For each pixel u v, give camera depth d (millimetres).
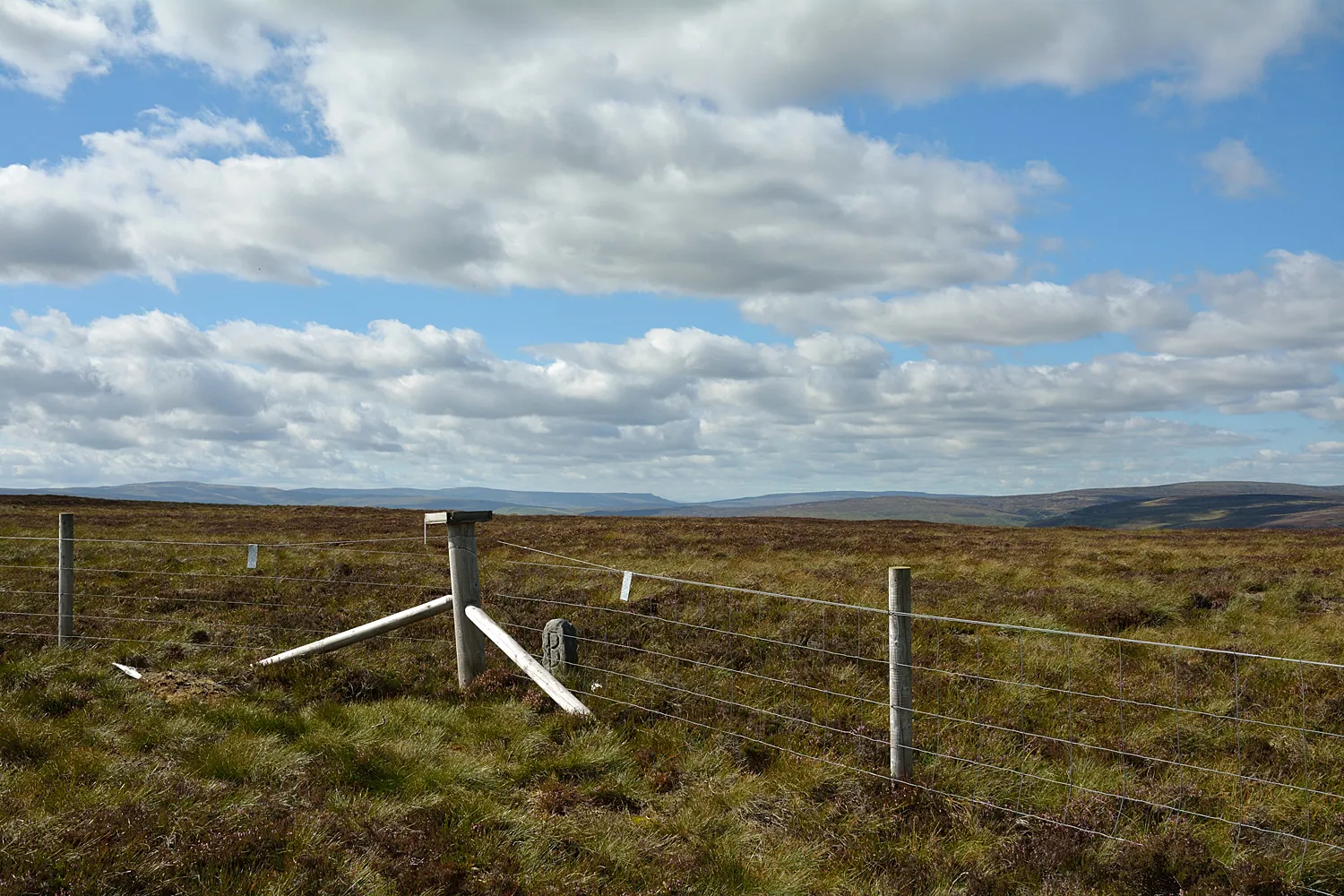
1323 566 22047
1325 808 6938
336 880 5121
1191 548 29359
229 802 6125
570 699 9203
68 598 12055
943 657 11945
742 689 10492
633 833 6258
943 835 6496
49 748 7469
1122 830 6512
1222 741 8609
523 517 59281
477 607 10445
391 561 22188
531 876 5531
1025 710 9664
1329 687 10359
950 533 41156
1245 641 13062
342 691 10188
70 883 4754
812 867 5906
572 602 16328
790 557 25781
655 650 12445
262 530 37094
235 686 10078
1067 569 21766
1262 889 5645
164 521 42375
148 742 7855
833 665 11617
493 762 7695
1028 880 5766
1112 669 11227
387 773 7359
